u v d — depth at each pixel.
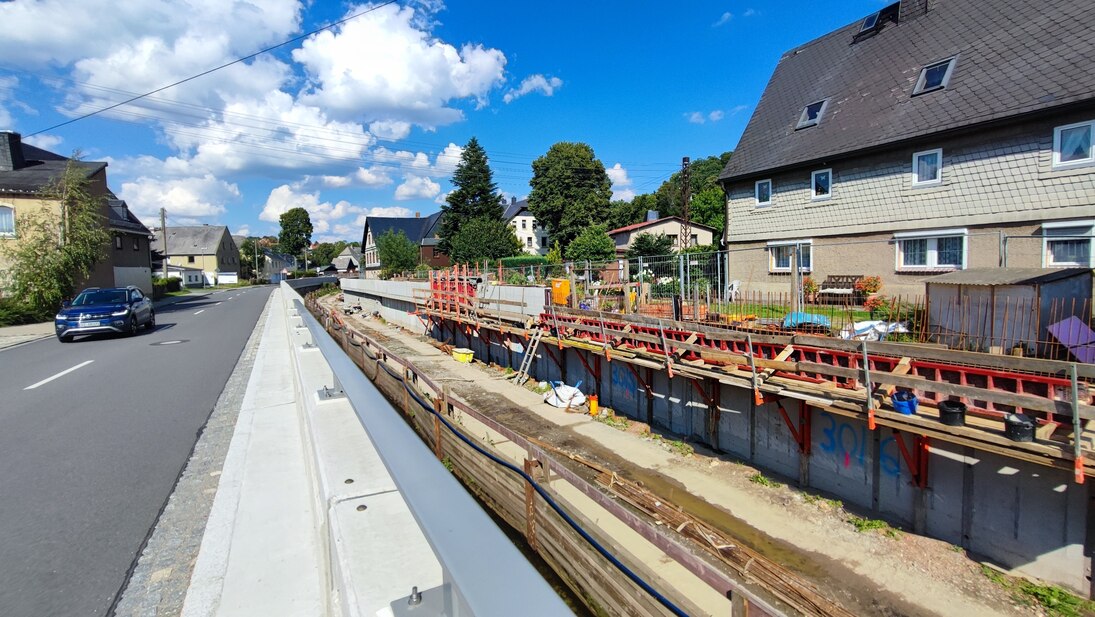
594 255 37.78
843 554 6.43
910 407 6.17
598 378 12.96
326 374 4.50
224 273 73.44
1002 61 14.27
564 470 3.90
